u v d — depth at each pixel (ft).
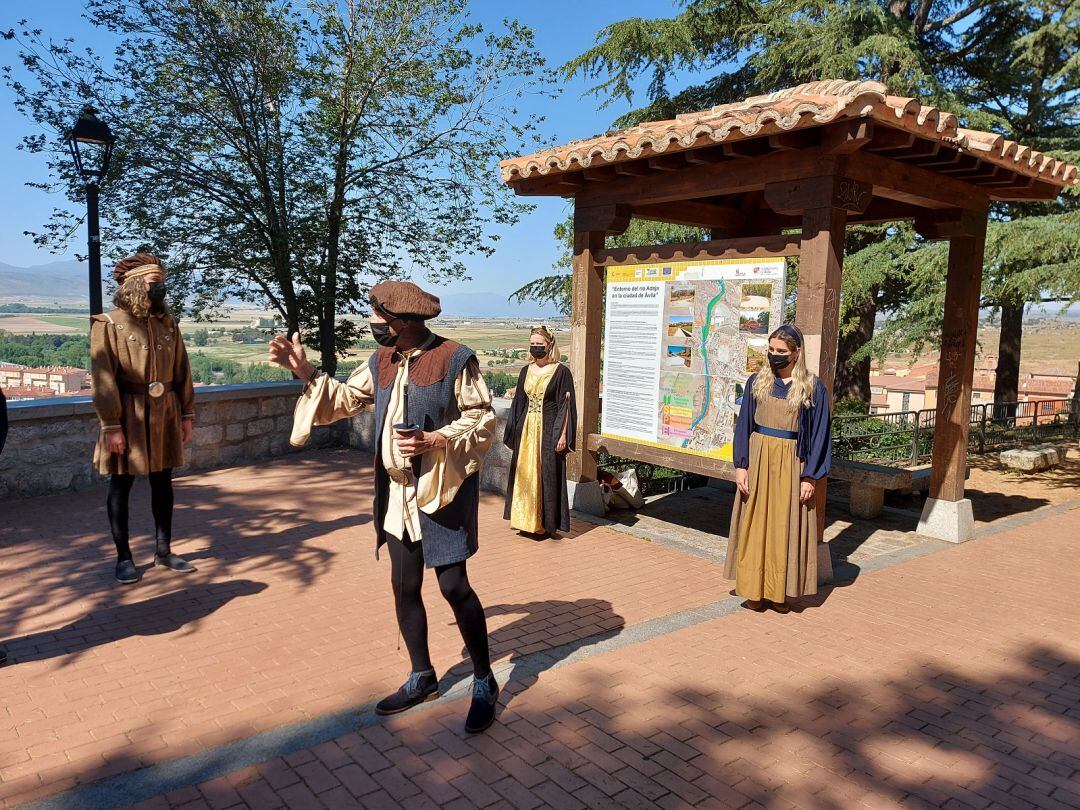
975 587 16.76
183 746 9.55
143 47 42.37
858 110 13.87
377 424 9.98
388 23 45.34
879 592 16.31
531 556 18.37
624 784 8.91
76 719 10.20
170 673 11.64
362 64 43.32
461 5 46.26
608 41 46.85
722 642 13.32
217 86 44.11
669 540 20.04
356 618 14.02
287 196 46.85
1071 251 29.81
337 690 11.14
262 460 29.12
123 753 9.36
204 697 10.87
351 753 9.44
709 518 22.74
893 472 22.63
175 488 24.39
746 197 24.12
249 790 8.63
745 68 51.24
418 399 9.68
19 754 9.31
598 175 20.02
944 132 15.15
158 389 15.49
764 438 14.57
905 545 20.33
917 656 12.91
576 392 22.39
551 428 19.45
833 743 9.98
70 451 23.40
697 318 19.03
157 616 13.99
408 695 10.47
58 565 16.79
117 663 11.98
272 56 44.37
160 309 15.89
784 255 16.87
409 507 9.89
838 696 11.34
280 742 9.66
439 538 9.76
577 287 22.22
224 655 12.33
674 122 18.26
